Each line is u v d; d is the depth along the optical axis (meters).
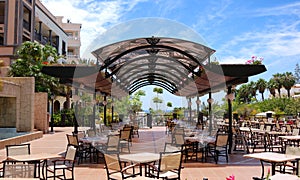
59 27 34.50
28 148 6.13
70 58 37.47
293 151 5.71
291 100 26.86
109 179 5.25
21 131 17.27
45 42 30.98
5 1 24.77
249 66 9.26
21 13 25.17
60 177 6.54
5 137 16.44
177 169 5.29
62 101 31.78
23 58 21.39
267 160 5.23
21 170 4.82
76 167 7.78
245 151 10.32
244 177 6.67
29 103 17.45
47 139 14.98
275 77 50.94
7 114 17.70
